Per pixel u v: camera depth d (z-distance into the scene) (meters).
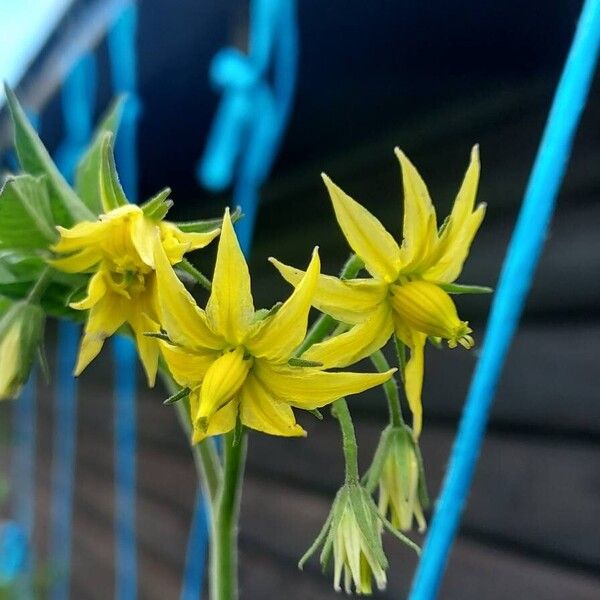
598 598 0.16
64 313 0.09
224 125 0.24
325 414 0.25
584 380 0.17
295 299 0.07
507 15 0.18
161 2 0.20
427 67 0.21
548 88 0.19
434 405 0.21
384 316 0.08
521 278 0.09
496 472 0.19
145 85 0.25
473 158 0.08
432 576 0.09
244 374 0.07
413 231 0.08
